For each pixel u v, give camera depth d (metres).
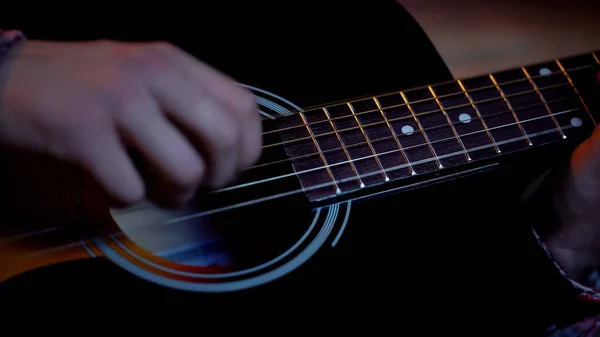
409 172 0.54
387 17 0.62
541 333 0.55
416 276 0.55
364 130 0.55
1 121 0.44
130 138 0.44
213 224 0.55
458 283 0.55
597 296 0.56
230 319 0.53
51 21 0.59
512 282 0.55
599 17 0.67
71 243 0.53
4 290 0.51
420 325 0.54
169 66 0.45
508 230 0.56
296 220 0.55
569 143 0.57
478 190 0.57
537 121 0.57
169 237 0.55
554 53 0.64
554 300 0.55
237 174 0.48
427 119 0.56
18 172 0.53
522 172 0.58
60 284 0.52
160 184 0.46
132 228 0.55
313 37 0.61
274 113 0.58
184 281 0.53
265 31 0.60
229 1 0.61
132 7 0.60
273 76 0.59
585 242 0.58
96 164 0.44
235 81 0.59
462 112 0.56
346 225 0.55
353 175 0.54
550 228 0.58
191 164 0.45
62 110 0.43
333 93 0.59
